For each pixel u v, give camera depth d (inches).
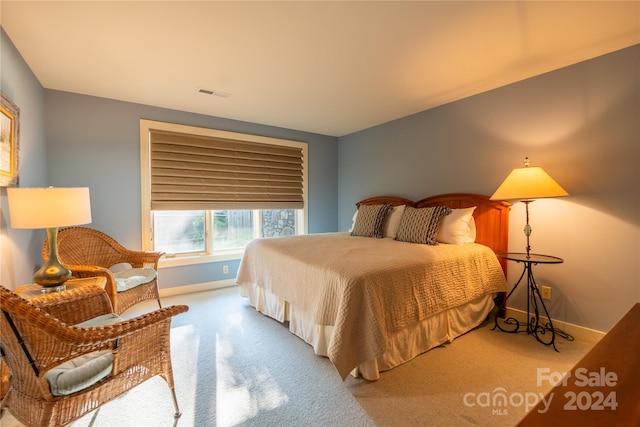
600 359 30.1
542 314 98.2
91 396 46.0
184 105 125.0
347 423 56.3
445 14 65.7
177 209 130.6
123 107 119.2
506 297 103.3
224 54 82.9
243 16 65.9
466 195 116.6
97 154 114.5
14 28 69.5
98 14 64.8
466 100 117.6
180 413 58.8
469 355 80.6
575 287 91.0
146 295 103.6
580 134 88.9
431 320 83.6
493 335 93.0
